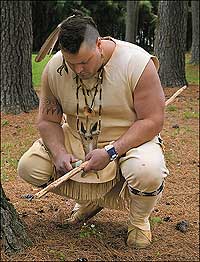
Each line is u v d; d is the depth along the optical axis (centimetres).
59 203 457
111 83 334
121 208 381
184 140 754
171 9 1204
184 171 610
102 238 385
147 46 2859
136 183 340
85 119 350
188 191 539
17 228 357
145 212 365
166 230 421
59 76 343
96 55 316
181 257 374
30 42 909
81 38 306
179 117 917
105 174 352
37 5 2642
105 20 2798
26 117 872
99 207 405
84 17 316
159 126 340
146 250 375
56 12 2653
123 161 344
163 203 498
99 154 334
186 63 1975
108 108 341
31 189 504
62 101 350
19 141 737
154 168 336
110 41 338
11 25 884
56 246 363
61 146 353
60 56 343
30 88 918
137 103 337
